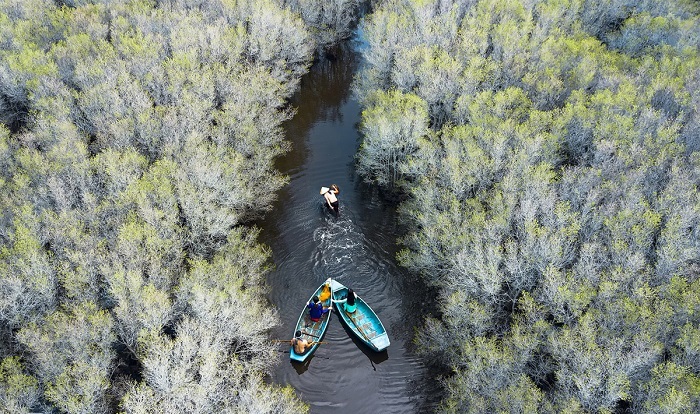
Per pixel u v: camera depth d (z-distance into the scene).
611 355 20.27
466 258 25.20
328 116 50.97
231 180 31.50
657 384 19.56
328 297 30.23
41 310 23.95
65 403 20.19
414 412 25.66
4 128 35.41
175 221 28.53
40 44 44.75
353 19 66.19
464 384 22.17
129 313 23.56
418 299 31.23
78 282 24.39
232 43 46.12
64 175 30.45
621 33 49.97
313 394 26.38
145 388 21.61
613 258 24.80
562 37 44.41
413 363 27.88
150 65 40.88
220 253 28.92
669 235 24.56
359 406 25.97
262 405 21.28
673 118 34.88
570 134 33.56
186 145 32.53
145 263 26.16
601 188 28.33
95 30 46.25
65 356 21.59
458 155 31.84
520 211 27.55
